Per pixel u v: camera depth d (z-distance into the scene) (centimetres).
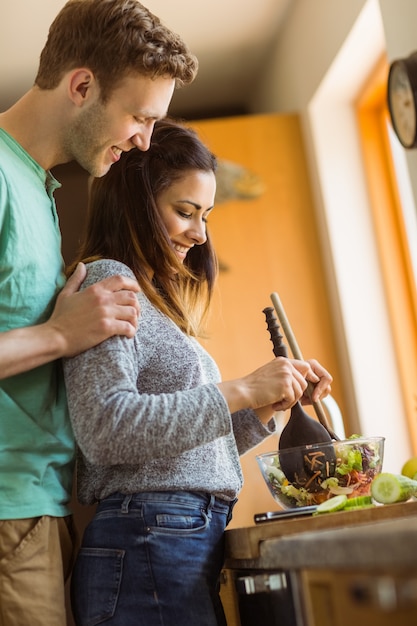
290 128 427
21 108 176
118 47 167
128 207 181
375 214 409
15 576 154
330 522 148
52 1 389
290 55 437
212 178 189
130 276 171
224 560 165
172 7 414
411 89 283
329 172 412
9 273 161
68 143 175
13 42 422
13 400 159
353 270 404
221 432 154
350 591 101
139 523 157
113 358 156
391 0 306
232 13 425
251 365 403
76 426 154
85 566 159
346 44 363
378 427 393
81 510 270
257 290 410
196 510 161
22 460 158
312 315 411
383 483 166
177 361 167
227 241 414
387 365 398
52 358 155
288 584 127
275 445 375
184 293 200
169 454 151
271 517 158
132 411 150
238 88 512
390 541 91
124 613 155
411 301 402
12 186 163
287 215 419
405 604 89
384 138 414
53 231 174
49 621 156
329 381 191
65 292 165
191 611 156
